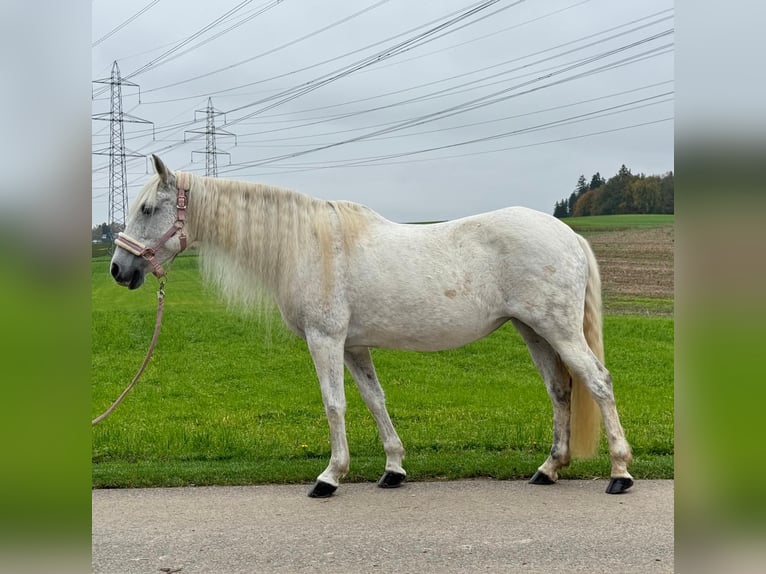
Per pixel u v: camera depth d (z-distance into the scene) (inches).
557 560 128.3
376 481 190.1
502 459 205.2
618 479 171.8
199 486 184.5
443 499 170.2
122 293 709.9
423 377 384.8
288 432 249.6
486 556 131.0
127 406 314.3
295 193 180.4
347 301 174.4
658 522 149.3
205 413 295.4
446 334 175.5
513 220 174.6
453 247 175.2
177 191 177.2
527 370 406.9
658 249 831.1
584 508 160.4
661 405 293.1
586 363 171.5
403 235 177.9
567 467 196.9
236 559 131.5
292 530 147.8
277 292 177.9
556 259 170.9
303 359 438.3
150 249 175.6
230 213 177.3
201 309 610.5
